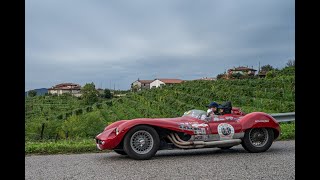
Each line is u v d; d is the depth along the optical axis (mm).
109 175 5223
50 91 123250
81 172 5512
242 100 29844
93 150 8461
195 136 7328
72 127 22734
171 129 7121
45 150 8164
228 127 7504
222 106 7949
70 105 63875
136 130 6828
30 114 47781
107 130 7203
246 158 6723
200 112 7664
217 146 7441
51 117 39656
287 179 4664
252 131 7625
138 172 5434
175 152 8047
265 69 73188
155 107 37031
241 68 93000
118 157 7234
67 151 8258
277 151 7648
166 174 5211
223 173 5195
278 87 36594
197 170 5496
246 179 4738
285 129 11188
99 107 47219
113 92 105000
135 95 50406
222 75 82812
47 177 5156
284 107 23531
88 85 70375
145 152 6840
